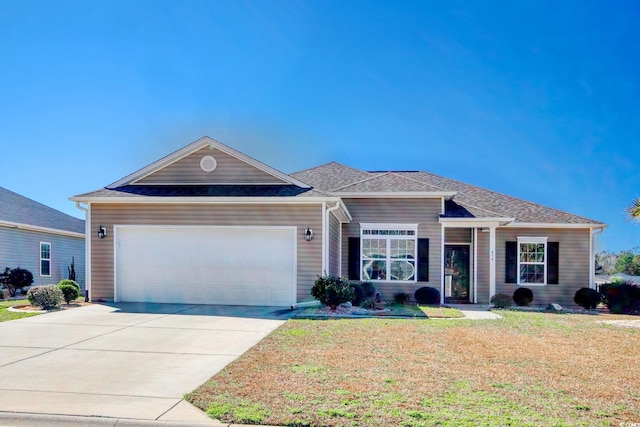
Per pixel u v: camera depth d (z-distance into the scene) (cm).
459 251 1956
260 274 1466
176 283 1492
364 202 1825
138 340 934
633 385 643
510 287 1906
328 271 1484
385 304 1633
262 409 540
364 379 655
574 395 597
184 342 916
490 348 861
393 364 738
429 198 1802
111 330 1038
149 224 1509
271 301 1455
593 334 1024
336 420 508
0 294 1830
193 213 1497
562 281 1905
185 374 695
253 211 1480
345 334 978
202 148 1652
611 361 777
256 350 832
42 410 548
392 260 1805
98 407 557
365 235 1822
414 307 1532
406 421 504
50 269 2412
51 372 707
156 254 1505
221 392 601
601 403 568
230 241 1482
